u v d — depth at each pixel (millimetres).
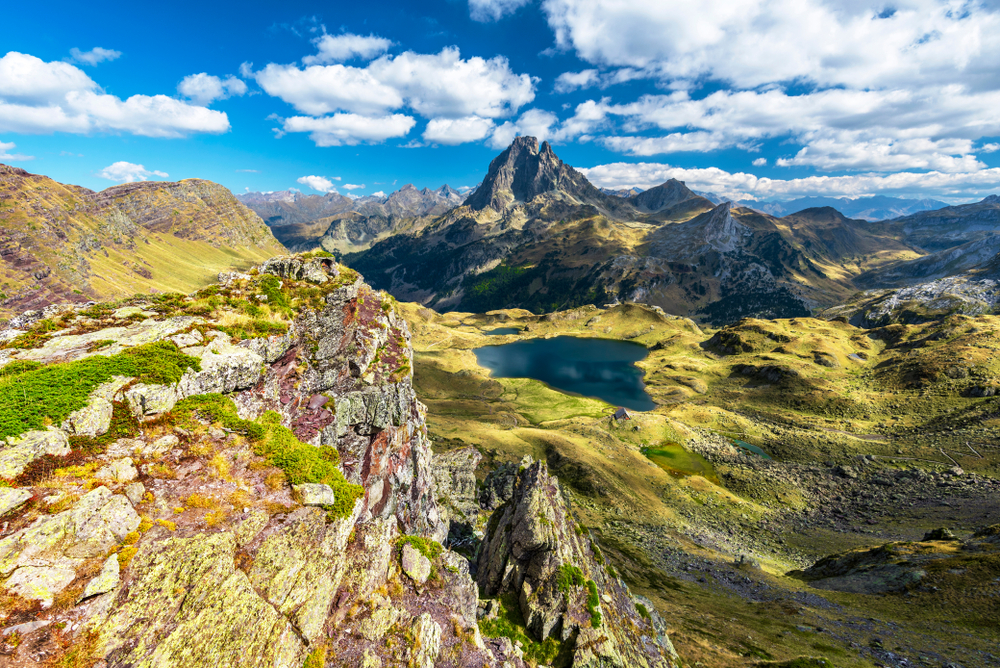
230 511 16297
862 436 160750
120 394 18109
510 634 30484
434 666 20219
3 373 17828
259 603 14789
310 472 20031
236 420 21172
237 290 33656
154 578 12719
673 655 39281
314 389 34188
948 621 52250
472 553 50469
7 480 13156
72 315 25312
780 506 121500
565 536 40219
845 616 57406
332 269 41312
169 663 12156
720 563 83812
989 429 137250
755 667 41812
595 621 32438
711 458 147625
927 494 114938
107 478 15117
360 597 19172
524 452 135375
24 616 10727
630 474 131125
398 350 44375
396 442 41906
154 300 29141
